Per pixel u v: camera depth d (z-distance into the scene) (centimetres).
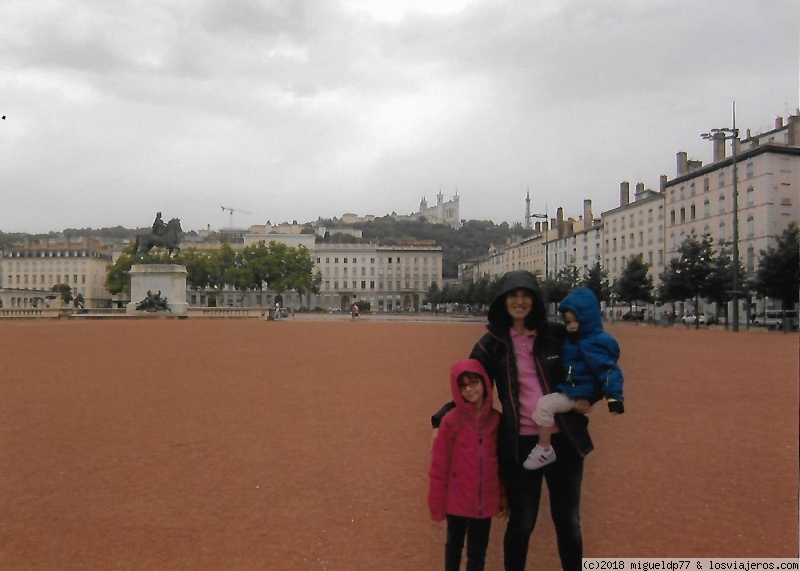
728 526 604
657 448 915
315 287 14175
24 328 4144
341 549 554
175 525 610
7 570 512
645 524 610
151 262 6844
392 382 1608
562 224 12412
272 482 747
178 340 3059
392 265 16775
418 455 873
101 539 575
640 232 9494
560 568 518
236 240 18138
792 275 4981
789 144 7025
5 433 999
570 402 444
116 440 955
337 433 1009
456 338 3522
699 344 3148
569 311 448
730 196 7438
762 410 1220
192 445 926
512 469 457
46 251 16300
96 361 2055
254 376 1712
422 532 594
